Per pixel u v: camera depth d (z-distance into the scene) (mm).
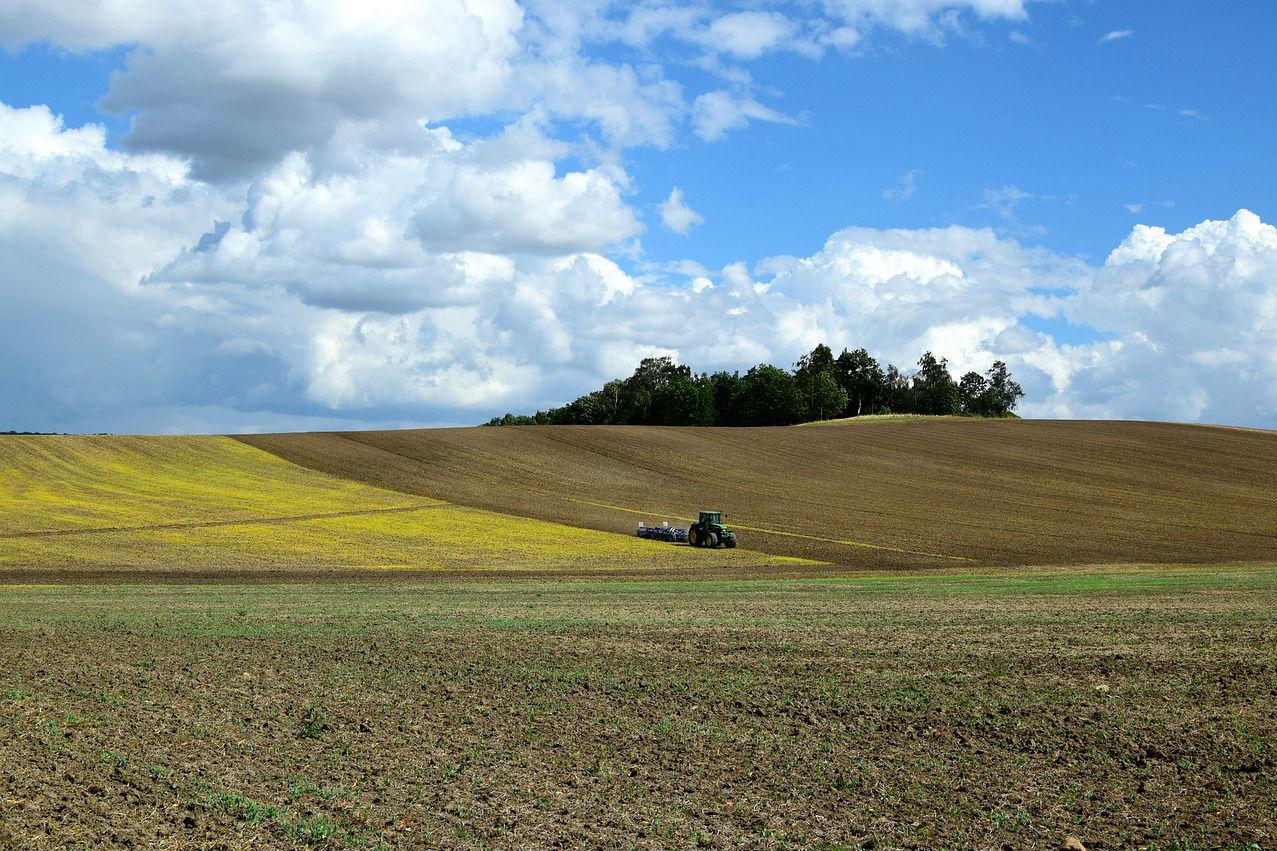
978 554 50031
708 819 10133
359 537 49281
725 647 20516
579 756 12391
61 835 9320
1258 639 21172
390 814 10148
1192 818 10266
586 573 41219
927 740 13250
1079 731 13625
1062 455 85125
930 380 187500
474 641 21219
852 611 26781
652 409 144875
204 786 10867
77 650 19422
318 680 16844
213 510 55188
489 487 67500
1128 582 36219
